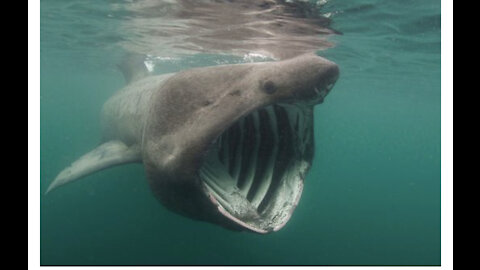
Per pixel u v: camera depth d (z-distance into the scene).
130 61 11.37
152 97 4.70
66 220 12.88
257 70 3.49
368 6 7.37
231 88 3.48
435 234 18.77
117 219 12.95
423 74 16.86
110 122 7.43
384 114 46.88
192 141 3.31
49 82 39.19
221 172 3.89
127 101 6.52
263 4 7.19
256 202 3.69
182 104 3.64
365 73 18.03
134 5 8.27
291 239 13.80
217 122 3.31
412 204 28.20
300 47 10.99
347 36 9.80
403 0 7.06
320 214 18.72
